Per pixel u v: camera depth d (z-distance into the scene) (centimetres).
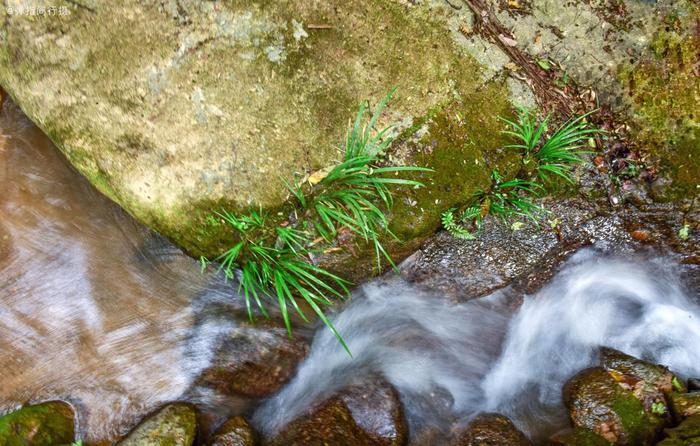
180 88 160
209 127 161
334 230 160
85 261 176
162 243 176
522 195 172
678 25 173
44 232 176
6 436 158
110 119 160
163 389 173
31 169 176
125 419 171
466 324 185
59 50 159
